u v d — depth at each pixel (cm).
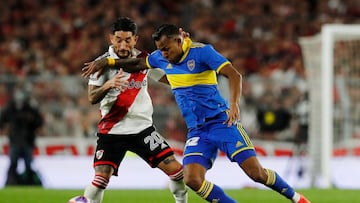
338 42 6066
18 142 5541
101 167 2478
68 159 5866
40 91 6216
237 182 5681
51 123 6125
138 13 8306
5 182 5669
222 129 2400
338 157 5891
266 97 6281
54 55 7769
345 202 3644
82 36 8031
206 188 2378
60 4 8406
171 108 6128
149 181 5716
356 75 6053
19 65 7581
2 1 8350
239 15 8350
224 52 7700
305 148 5831
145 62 2464
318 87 5684
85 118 6138
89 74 2445
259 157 5928
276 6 8475
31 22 8225
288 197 2495
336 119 6012
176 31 2353
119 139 2492
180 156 6012
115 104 2477
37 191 4428
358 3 8550
